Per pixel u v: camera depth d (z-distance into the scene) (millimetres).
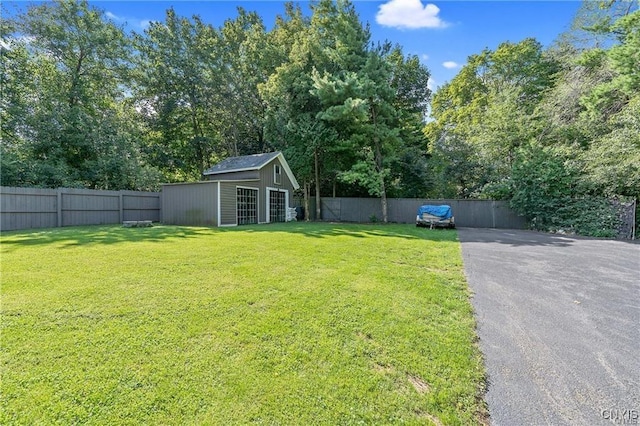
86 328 2686
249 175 14766
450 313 3355
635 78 9562
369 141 16281
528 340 2805
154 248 6309
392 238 8945
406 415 1835
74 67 16484
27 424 1639
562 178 12102
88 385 1950
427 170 19516
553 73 17250
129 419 1701
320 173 18391
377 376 2176
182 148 21891
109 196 13266
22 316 2875
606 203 10859
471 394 2057
